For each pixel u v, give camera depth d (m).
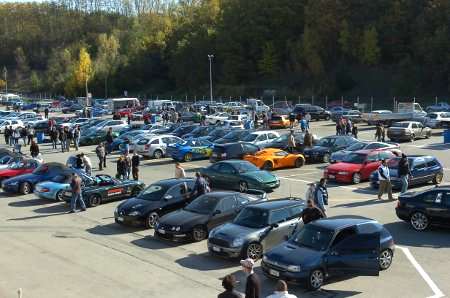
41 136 50.81
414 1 97.62
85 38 178.50
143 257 17.58
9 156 33.25
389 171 26.50
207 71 123.12
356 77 102.06
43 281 15.49
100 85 140.38
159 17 158.25
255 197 20.58
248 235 16.66
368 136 48.97
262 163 32.44
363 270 14.64
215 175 27.59
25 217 23.33
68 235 20.38
